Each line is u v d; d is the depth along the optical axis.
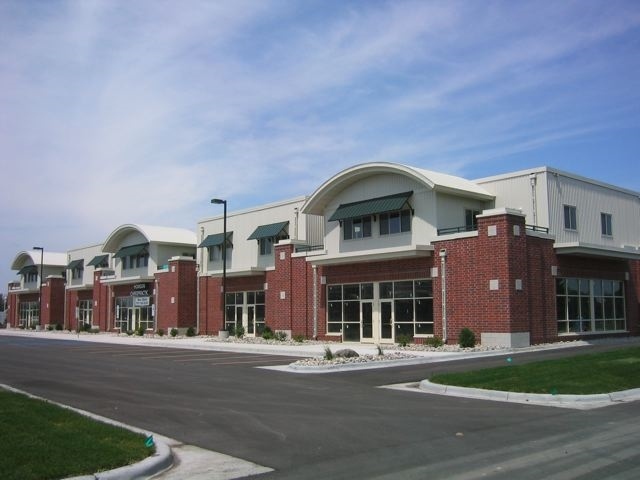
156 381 16.67
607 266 32.78
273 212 41.91
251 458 8.26
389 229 31.38
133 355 27.27
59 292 72.31
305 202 35.75
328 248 34.66
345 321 33.25
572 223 31.80
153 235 51.72
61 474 7.03
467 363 20.33
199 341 37.97
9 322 84.75
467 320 27.27
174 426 10.38
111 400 13.21
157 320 49.97
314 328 34.94
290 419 10.90
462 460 7.85
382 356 21.86
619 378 14.64
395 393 14.14
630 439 8.94
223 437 9.52
